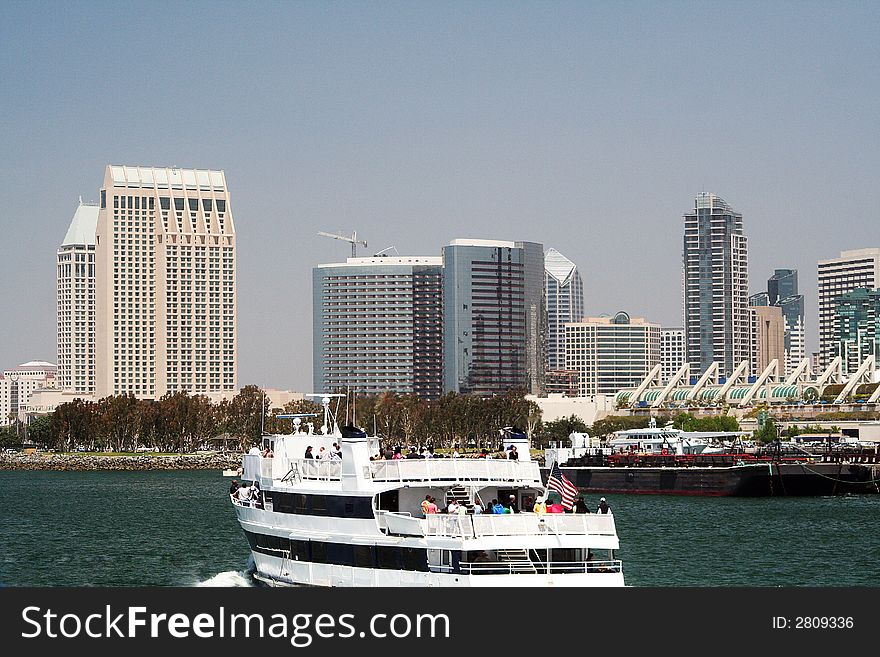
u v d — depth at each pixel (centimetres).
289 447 10012
